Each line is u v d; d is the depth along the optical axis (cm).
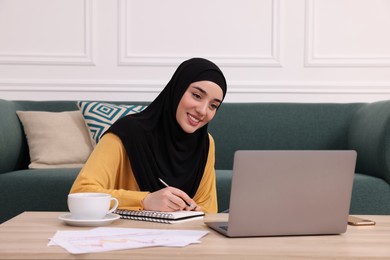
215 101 192
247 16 375
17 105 343
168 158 201
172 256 107
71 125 329
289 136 348
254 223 127
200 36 374
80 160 321
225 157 346
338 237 130
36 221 145
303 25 374
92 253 106
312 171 130
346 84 372
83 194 149
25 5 371
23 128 334
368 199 283
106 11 372
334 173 131
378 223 152
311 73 374
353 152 132
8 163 310
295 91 371
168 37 374
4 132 303
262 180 127
